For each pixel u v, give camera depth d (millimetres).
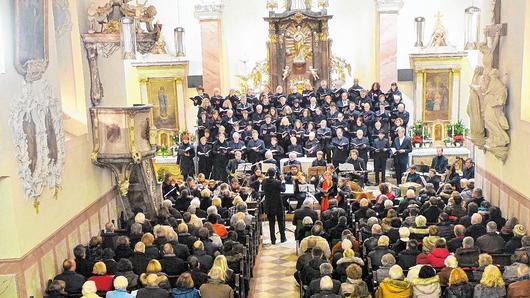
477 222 12312
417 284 9430
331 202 14922
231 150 21078
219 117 22266
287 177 18938
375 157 20688
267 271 14758
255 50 26484
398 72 25031
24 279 10164
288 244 16859
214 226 13375
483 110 14555
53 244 11406
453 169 18203
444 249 10797
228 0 26172
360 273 9719
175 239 11773
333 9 26156
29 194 10344
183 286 9578
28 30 9969
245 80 26062
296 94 23297
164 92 25359
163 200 16000
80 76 13477
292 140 21297
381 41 24453
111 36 13555
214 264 10430
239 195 16188
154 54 25422
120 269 10414
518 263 9953
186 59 25781
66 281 10406
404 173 19844
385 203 14023
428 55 24297
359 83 26359
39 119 10758
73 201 12570
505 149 14117
